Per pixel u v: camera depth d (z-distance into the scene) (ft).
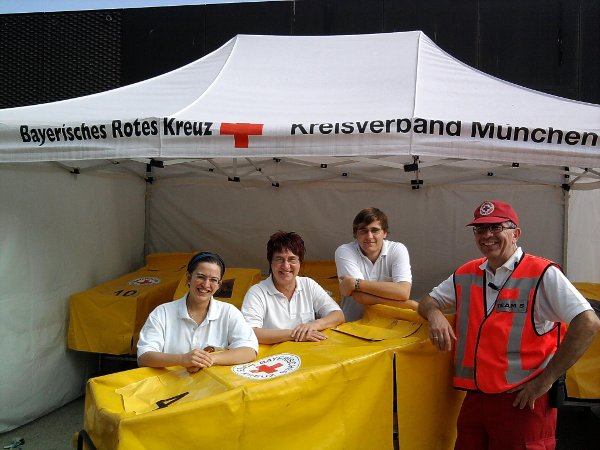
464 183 17.04
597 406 13.58
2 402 11.48
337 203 17.74
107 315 13.12
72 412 13.12
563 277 6.43
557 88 19.47
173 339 7.48
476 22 19.76
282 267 8.61
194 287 7.51
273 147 8.50
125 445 5.05
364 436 7.00
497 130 8.16
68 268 13.80
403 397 7.45
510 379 6.63
